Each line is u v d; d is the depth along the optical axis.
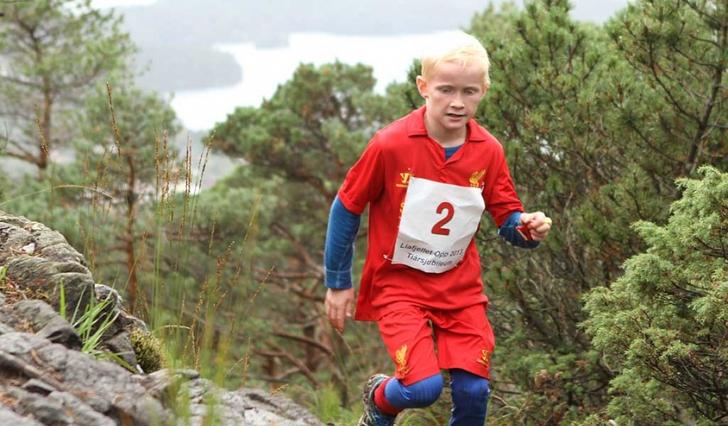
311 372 23.72
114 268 13.97
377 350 17.52
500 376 8.72
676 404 5.87
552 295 8.88
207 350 4.61
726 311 4.93
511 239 4.86
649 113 8.15
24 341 4.14
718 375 5.52
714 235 5.16
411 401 4.50
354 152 22.42
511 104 8.98
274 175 25.53
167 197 5.20
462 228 4.66
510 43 9.53
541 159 8.92
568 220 8.62
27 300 4.62
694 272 5.27
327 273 4.86
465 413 4.69
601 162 8.97
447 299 4.71
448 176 4.61
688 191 5.38
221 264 5.07
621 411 6.13
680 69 8.26
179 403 3.97
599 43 9.30
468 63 4.42
